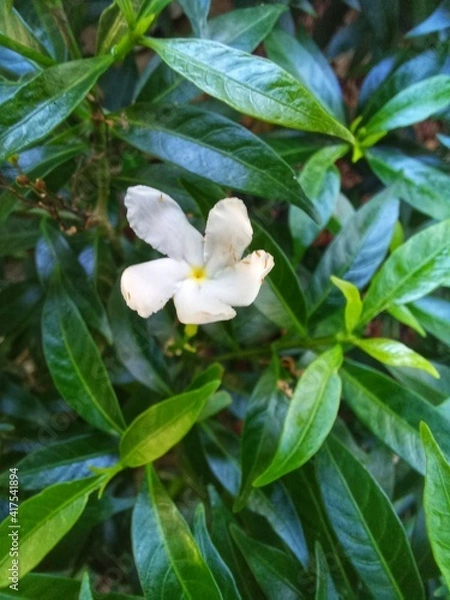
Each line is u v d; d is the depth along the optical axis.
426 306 0.18
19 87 0.13
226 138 0.15
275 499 0.17
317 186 0.18
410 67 0.19
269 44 0.19
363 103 0.20
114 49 0.14
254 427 0.17
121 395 0.21
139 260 0.19
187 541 0.14
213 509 0.16
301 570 0.16
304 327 0.17
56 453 0.16
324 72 0.20
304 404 0.15
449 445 0.15
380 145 0.20
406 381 0.18
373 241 0.17
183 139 0.15
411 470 0.18
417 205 0.18
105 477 0.15
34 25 0.17
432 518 0.12
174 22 0.22
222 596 0.14
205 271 0.14
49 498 0.14
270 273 0.16
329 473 0.15
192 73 0.13
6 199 0.16
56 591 0.15
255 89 0.12
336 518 0.15
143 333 0.18
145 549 0.14
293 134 0.20
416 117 0.18
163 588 0.14
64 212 0.19
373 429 0.16
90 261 0.19
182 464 0.20
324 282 0.17
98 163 0.17
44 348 0.16
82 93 0.13
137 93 0.18
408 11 0.20
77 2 0.18
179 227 0.14
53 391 0.20
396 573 0.15
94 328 0.19
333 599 0.15
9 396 0.19
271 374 0.17
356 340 0.16
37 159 0.17
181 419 0.15
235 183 0.14
